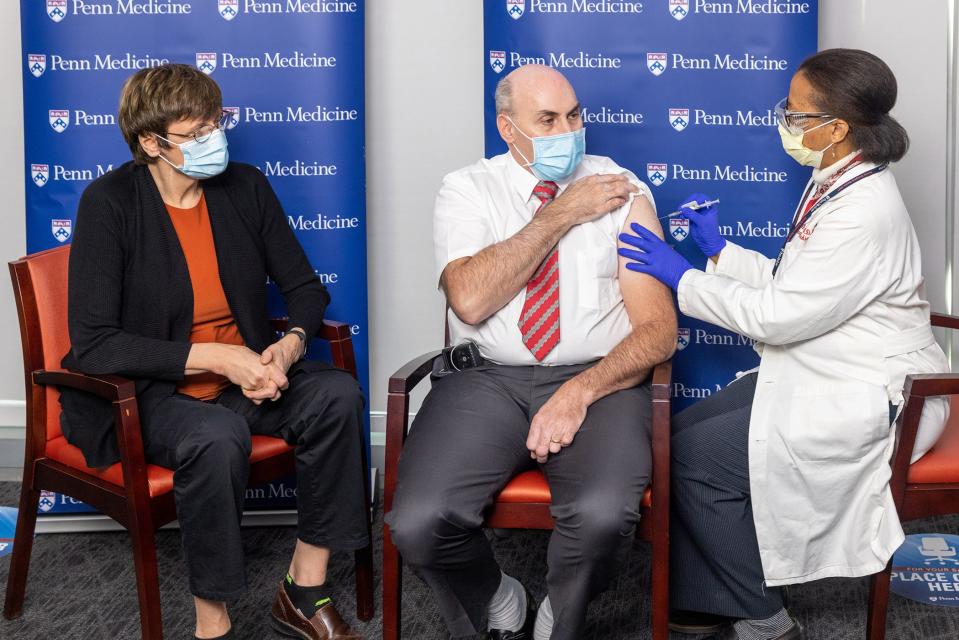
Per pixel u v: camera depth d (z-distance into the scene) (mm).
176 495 2148
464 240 2352
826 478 2107
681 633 2398
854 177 2133
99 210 2295
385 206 3275
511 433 2188
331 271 2984
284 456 2375
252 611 2521
